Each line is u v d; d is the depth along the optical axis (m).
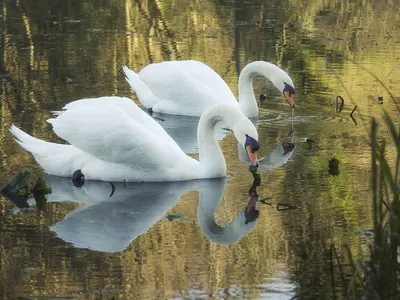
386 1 26.92
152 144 11.71
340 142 13.60
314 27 23.12
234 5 26.34
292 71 18.41
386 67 18.39
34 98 15.74
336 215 10.27
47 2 26.05
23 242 9.39
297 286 8.17
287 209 10.53
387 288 6.78
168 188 11.54
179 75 16.22
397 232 6.80
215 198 11.06
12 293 8.02
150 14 24.77
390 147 13.02
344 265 8.66
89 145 11.64
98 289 8.11
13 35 21.22
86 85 16.83
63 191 11.34
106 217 10.30
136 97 16.66
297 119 15.20
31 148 11.90
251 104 15.59
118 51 19.88
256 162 11.82
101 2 26.39
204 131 12.00
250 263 8.81
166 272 8.55
